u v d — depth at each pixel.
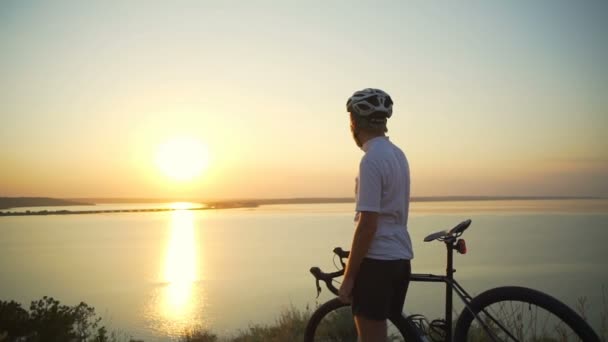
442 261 71.38
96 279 60.72
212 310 34.25
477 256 78.81
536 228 163.12
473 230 153.50
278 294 42.66
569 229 158.25
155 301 41.56
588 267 59.94
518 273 53.81
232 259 87.88
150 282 57.03
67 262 84.06
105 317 32.12
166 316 32.28
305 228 191.38
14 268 74.75
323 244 119.62
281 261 82.62
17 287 54.09
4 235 167.38
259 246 116.81
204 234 167.25
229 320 28.05
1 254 101.06
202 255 96.56
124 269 72.38
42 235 166.12
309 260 83.75
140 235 163.38
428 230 138.38
